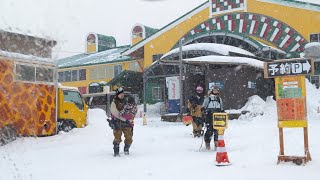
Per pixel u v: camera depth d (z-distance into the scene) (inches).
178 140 462.6
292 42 1314.0
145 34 1792.6
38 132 463.2
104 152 376.8
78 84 1793.8
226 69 946.1
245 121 793.6
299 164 275.6
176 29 1499.8
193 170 269.0
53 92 490.6
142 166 292.5
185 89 984.9
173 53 1147.9
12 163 310.0
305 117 286.2
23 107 446.3
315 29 1279.5
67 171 276.8
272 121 751.7
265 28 1355.8
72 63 1868.8
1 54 424.5
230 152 351.9
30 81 458.6
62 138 463.2
